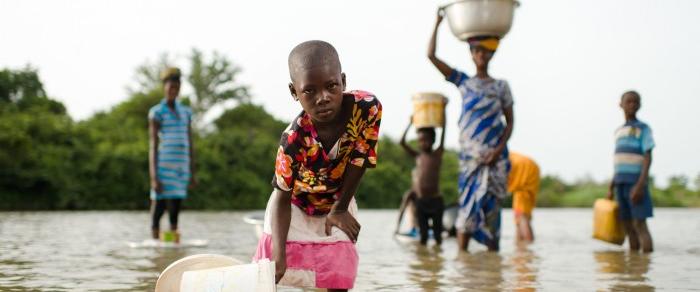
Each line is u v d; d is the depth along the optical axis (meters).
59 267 4.73
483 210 6.18
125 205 21.02
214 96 39.16
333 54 2.54
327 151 2.82
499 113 6.12
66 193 19.88
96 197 20.72
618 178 6.41
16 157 19.16
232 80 39.59
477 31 6.13
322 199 3.01
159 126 6.90
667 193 33.34
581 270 4.69
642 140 6.25
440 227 7.36
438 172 7.35
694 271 4.64
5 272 4.44
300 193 2.98
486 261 5.36
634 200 6.20
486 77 6.24
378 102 2.83
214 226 10.83
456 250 6.48
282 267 2.81
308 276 2.90
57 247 6.39
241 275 2.59
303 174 2.90
